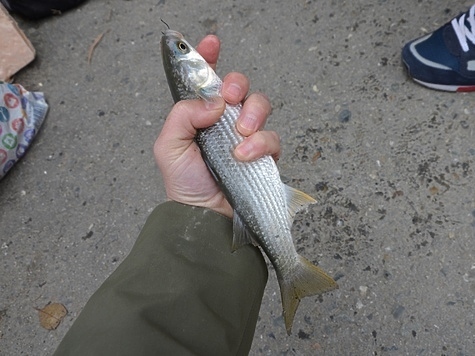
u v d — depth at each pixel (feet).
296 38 1.82
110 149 1.77
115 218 1.64
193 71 0.92
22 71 1.99
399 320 1.31
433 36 1.58
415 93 1.61
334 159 1.57
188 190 1.04
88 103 1.88
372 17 1.78
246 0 1.94
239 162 0.93
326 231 1.46
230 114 0.94
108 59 1.95
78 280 1.57
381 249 1.41
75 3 2.09
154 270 0.82
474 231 1.37
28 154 1.81
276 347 1.36
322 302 1.37
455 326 1.28
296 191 0.97
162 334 0.72
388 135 1.56
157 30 1.97
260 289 0.95
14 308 1.56
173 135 0.96
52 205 1.71
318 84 1.71
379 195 1.48
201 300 0.81
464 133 1.51
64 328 1.51
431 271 1.35
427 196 1.44
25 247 1.65
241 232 0.94
